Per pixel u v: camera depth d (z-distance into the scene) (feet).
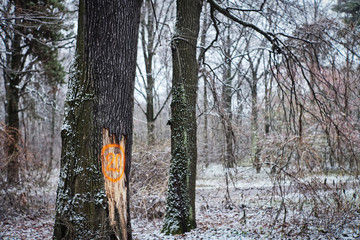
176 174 24.85
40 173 38.70
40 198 38.34
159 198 32.19
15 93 47.62
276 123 41.45
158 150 36.45
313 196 23.02
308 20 30.22
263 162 25.85
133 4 15.74
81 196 14.07
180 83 25.38
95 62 14.64
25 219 33.27
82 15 15.16
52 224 31.58
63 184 14.44
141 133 44.21
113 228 14.12
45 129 90.58
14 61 46.37
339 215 22.35
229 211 33.94
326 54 26.53
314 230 21.21
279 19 28.45
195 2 25.90
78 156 14.37
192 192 24.85
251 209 32.19
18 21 41.83
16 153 35.12
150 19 58.80
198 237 21.79
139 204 33.32
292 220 23.88
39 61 48.16
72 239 13.83
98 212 13.98
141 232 26.53
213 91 28.91
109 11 14.84
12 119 47.26
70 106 14.90
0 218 32.53
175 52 25.73
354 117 30.17
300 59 28.32
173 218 24.30
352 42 26.48
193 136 25.25
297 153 24.73
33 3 41.55
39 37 45.19
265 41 34.01
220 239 20.76
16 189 35.35
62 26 43.93
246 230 23.53
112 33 14.87
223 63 35.83
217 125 34.81
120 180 14.73
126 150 15.21
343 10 50.65
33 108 56.39
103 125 14.48
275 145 28.02
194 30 25.80
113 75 14.82
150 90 61.21
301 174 24.57
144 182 33.76
